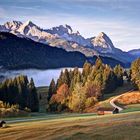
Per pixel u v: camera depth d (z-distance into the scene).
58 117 107.56
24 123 84.31
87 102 180.50
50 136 55.38
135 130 49.75
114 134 48.34
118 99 176.25
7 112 145.88
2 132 66.12
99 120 71.19
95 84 190.00
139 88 192.50
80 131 54.88
